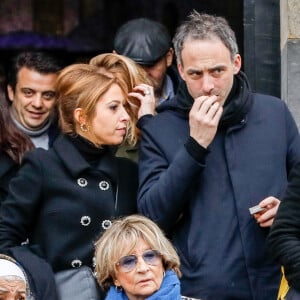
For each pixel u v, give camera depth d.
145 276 17.34
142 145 19.11
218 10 25.77
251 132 18.81
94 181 19.02
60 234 18.84
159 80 22.22
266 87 21.53
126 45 22.22
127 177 19.33
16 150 20.28
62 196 18.92
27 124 21.28
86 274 18.50
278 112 19.05
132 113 19.56
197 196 18.55
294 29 20.72
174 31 26.42
